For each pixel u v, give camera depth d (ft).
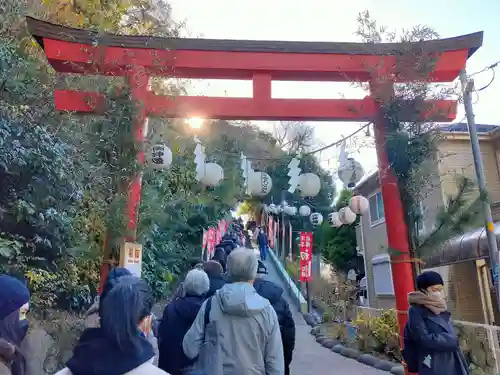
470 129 18.92
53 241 18.34
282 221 60.34
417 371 9.96
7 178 17.12
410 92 14.33
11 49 17.97
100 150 14.26
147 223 15.89
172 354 10.87
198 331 8.66
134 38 15.83
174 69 16.29
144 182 16.66
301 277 49.93
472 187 14.01
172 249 34.06
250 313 8.23
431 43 15.52
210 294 12.19
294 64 16.44
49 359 13.25
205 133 21.18
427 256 14.17
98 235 16.98
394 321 27.45
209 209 39.75
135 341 5.03
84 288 20.86
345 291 42.63
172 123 18.83
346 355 28.63
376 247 50.34
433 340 9.41
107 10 24.67
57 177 18.04
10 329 6.75
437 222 13.89
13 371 6.64
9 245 15.76
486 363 19.97
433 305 9.84
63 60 15.40
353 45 16.30
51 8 23.86
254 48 16.47
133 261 13.66
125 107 14.15
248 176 20.47
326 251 70.33
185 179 24.45
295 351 30.71
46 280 18.04
